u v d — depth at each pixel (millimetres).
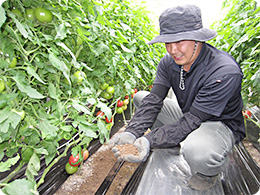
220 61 1127
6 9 723
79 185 1268
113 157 1623
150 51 2457
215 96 1087
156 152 1622
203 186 1195
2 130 700
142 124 1371
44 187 1213
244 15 1919
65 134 1048
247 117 1964
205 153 1124
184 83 1312
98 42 1248
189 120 1143
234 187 1312
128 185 1279
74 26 1039
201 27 1023
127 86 1582
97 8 1237
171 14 988
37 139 943
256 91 1714
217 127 1256
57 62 838
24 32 718
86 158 1448
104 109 1095
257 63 1534
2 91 758
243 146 1899
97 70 1361
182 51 1041
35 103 987
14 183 727
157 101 1467
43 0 863
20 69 870
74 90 1096
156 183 1264
